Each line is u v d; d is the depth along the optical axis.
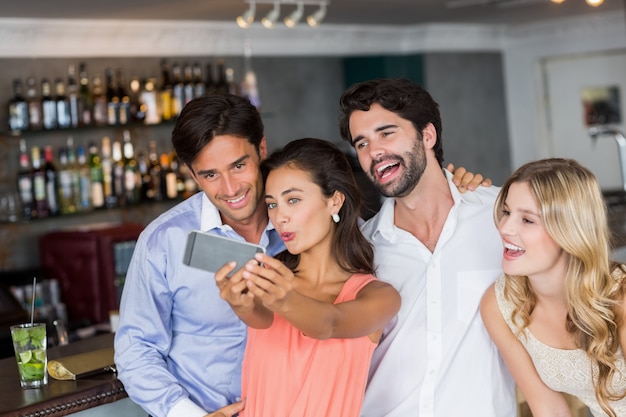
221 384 2.33
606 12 7.66
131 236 5.52
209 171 2.18
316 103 7.57
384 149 2.31
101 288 5.45
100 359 2.61
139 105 6.00
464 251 2.37
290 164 2.11
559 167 2.10
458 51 8.04
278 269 1.78
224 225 2.31
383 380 2.37
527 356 2.32
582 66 8.38
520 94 8.52
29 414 2.30
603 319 2.10
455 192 2.40
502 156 8.51
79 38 5.74
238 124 2.16
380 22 7.09
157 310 2.29
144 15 5.65
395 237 2.40
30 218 5.45
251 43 6.72
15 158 5.66
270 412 2.08
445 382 2.34
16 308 4.93
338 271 2.21
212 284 2.28
